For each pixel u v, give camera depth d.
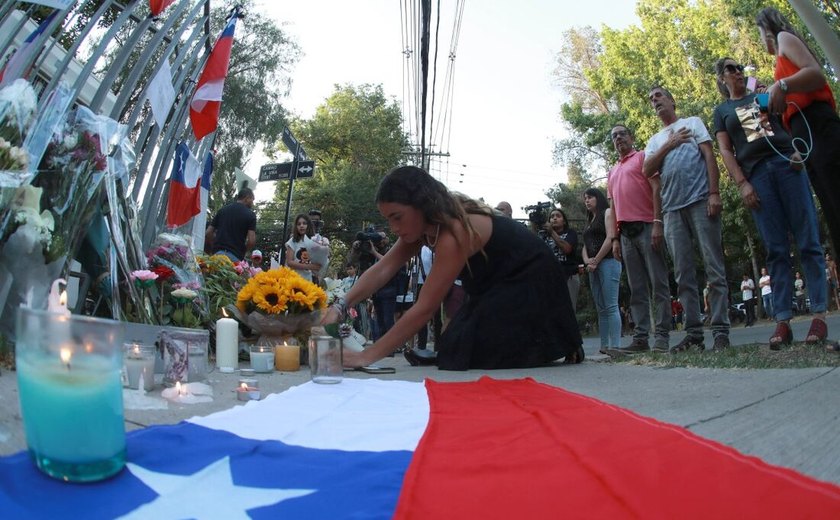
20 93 2.37
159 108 4.27
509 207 6.21
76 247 2.80
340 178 32.94
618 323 5.34
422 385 2.62
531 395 2.28
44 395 1.04
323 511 1.00
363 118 35.53
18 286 2.31
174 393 2.06
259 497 1.06
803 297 21.73
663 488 1.08
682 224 4.23
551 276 3.82
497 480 1.15
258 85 20.67
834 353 3.22
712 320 4.19
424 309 3.34
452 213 3.32
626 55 22.22
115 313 3.14
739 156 3.89
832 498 1.02
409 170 3.32
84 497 1.01
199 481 1.12
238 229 6.51
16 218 2.27
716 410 1.91
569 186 33.94
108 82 3.93
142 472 1.15
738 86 3.97
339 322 3.95
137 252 3.64
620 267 5.37
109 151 3.13
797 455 1.37
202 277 4.27
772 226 3.75
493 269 3.74
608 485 1.09
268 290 3.68
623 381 2.83
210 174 7.30
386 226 31.39
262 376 3.04
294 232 8.07
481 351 3.65
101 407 1.08
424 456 1.31
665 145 4.24
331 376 2.62
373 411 1.90
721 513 0.96
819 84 3.24
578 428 1.58
